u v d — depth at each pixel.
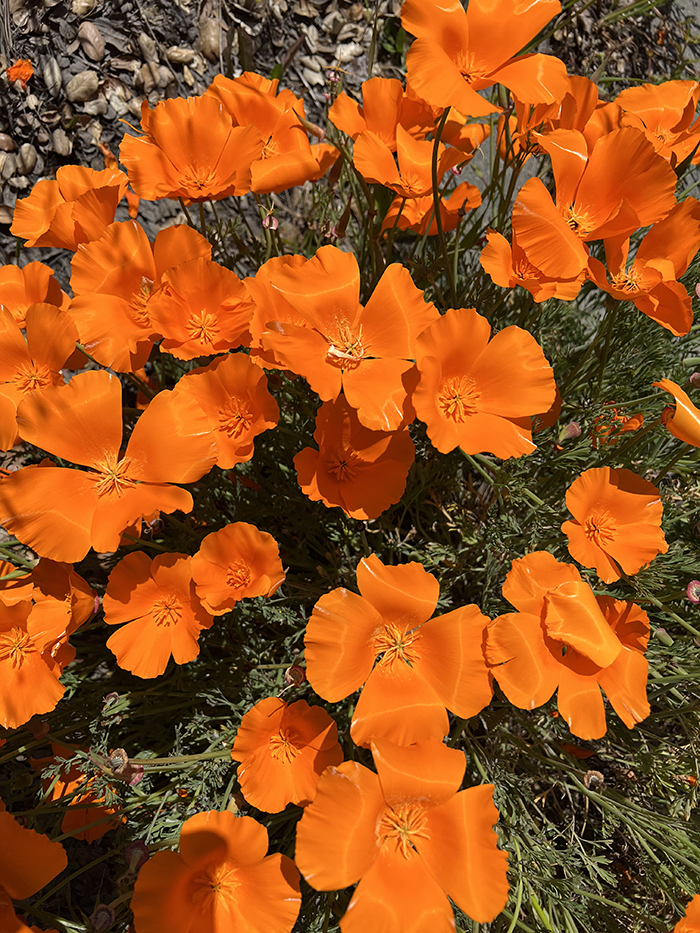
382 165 0.29
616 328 0.36
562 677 0.23
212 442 0.24
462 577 0.35
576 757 0.33
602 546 0.27
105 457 0.25
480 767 0.29
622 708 0.24
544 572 0.24
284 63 0.43
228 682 0.31
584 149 0.27
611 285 0.26
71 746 0.27
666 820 0.28
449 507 0.35
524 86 0.26
